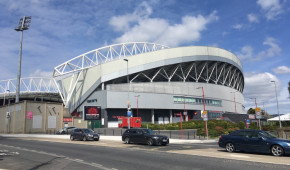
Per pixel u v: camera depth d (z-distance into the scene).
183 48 84.88
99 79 76.94
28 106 43.19
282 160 12.27
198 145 22.52
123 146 20.89
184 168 10.48
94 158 13.62
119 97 71.19
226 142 16.19
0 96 107.88
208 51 89.19
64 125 52.28
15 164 11.51
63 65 88.00
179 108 81.44
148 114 78.69
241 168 10.34
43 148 19.23
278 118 45.72
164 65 81.69
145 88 76.81
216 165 11.12
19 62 46.28
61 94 90.94
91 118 50.97
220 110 95.00
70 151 17.12
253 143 14.79
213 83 99.06
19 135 38.53
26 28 47.44
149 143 21.62
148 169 10.30
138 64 79.81
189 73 95.25
